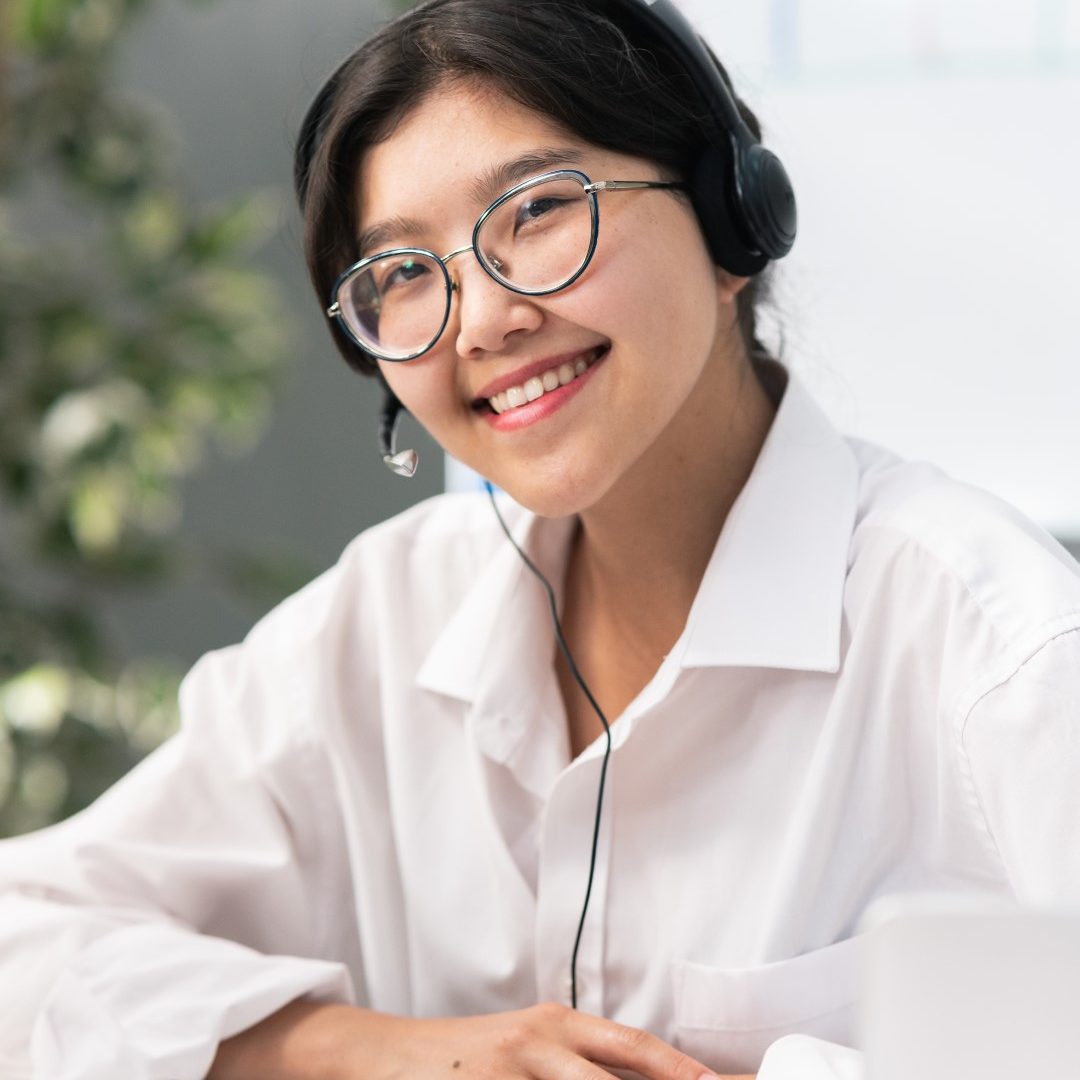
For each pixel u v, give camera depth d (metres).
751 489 1.08
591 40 0.93
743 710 1.05
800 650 1.01
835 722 1.00
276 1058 1.06
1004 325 3.00
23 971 1.11
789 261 1.22
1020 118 2.95
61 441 2.45
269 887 1.24
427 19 0.95
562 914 1.09
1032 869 0.88
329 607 1.30
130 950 1.11
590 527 1.11
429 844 1.19
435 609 1.29
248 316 2.67
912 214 3.00
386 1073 1.00
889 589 1.01
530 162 0.93
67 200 3.14
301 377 3.17
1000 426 3.03
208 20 3.13
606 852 1.08
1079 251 2.96
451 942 1.17
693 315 0.97
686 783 1.07
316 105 1.01
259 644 1.31
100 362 2.56
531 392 0.96
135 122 2.72
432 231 0.96
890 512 1.04
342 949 1.27
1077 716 0.88
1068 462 3.01
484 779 1.16
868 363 3.04
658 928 1.07
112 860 1.21
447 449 1.04
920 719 0.99
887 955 0.49
